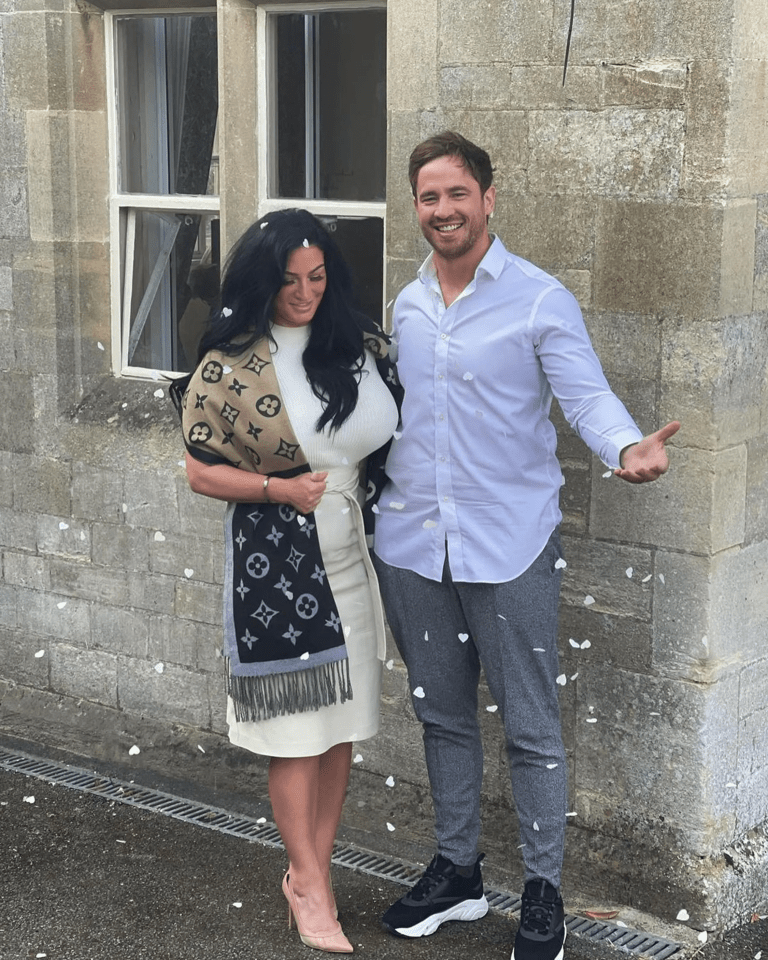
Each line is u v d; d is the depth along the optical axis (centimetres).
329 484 325
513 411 317
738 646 356
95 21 462
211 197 455
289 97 424
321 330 320
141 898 369
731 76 320
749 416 345
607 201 344
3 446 490
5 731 491
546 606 325
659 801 358
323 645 322
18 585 496
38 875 382
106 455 464
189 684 457
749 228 334
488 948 343
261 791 438
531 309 311
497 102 358
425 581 334
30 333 477
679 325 337
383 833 409
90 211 472
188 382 332
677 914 352
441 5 363
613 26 336
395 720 409
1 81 466
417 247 379
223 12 420
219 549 441
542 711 329
